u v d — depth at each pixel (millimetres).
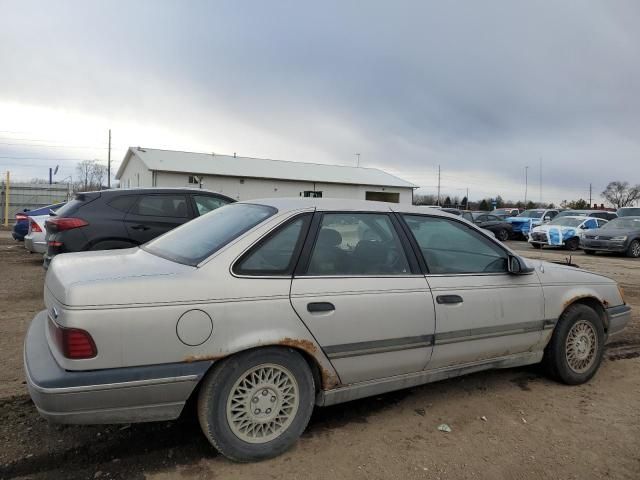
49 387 2459
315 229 3252
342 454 3078
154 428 3342
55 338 2652
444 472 2914
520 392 4168
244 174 39125
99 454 2996
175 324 2656
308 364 3119
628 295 8891
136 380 2572
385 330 3271
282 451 3018
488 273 3877
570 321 4281
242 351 2838
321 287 3086
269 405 2961
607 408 3893
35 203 28531
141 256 3406
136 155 39906
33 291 7672
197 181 37500
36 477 2746
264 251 3029
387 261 3455
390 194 46500
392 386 3432
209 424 2803
